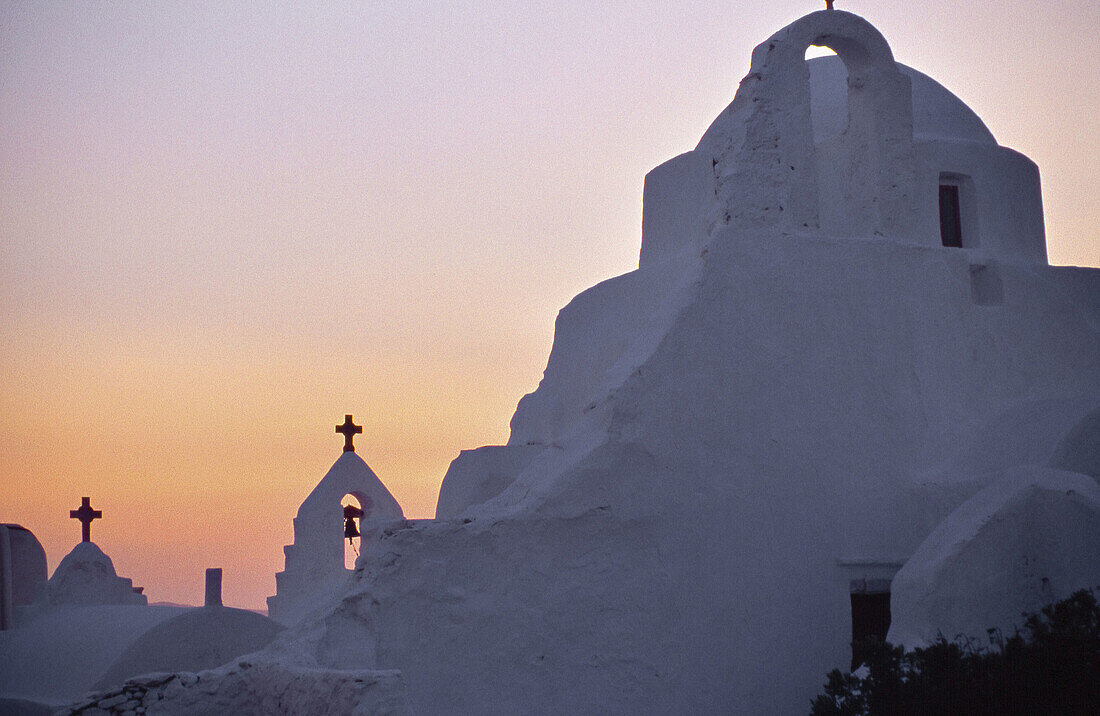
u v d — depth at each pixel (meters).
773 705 12.52
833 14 14.27
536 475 12.48
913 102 16.19
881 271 13.93
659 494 12.35
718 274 13.00
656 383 12.50
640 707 11.93
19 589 18.16
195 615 15.41
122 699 10.05
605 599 11.95
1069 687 10.31
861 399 13.55
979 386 14.28
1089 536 11.45
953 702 10.31
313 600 20.31
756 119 13.61
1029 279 14.91
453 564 11.43
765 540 12.77
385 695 9.05
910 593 11.62
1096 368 15.02
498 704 11.36
